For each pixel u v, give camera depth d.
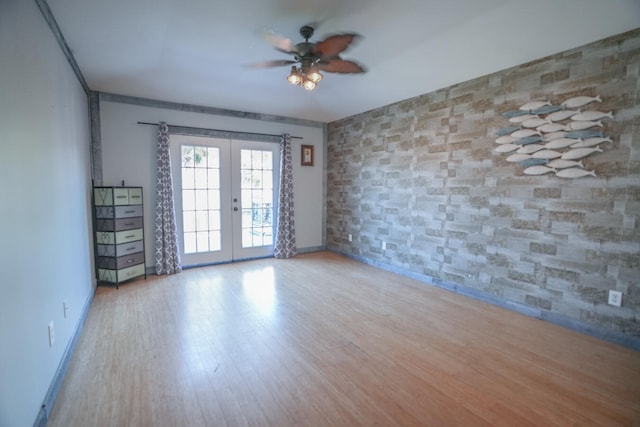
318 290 3.74
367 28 2.62
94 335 2.60
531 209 2.99
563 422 1.68
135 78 3.60
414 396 1.89
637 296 2.39
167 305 3.23
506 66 3.08
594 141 2.56
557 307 2.85
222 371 2.13
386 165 4.59
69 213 2.50
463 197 3.57
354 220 5.24
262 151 5.16
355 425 1.66
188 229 4.59
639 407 1.79
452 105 3.65
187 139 4.48
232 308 3.18
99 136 3.83
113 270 3.69
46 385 1.75
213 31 2.66
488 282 3.38
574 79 2.65
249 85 4.06
